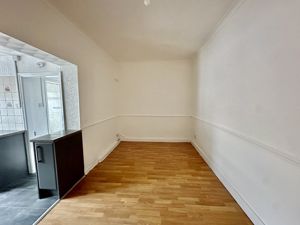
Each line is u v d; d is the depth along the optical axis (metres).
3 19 1.52
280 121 1.39
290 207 1.30
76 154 2.69
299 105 1.21
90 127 3.29
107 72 4.29
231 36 2.31
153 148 4.59
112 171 3.15
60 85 2.84
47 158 2.20
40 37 1.97
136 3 2.11
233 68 2.25
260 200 1.69
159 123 5.30
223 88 2.62
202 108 3.91
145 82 5.21
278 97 1.41
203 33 3.10
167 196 2.32
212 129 3.19
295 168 1.25
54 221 1.85
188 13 2.38
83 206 2.11
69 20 2.54
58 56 2.31
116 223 1.82
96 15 2.40
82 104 2.96
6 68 2.91
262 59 1.62
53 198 2.28
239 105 2.09
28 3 1.79
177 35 3.19
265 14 1.57
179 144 4.98
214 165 3.08
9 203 2.18
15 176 2.82
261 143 1.64
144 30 2.94
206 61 3.54
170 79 5.12
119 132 5.39
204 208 2.05
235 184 2.23
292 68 1.26
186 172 3.09
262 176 1.65
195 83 4.62
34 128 3.13
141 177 2.89
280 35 1.38
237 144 2.17
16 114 3.00
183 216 1.92
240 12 2.04
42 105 3.12
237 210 2.02
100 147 3.78
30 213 1.98
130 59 4.94
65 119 2.88
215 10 2.30
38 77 3.06
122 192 2.42
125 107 5.34
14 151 2.80
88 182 2.73
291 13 1.26
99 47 3.75
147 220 1.86
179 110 5.19
